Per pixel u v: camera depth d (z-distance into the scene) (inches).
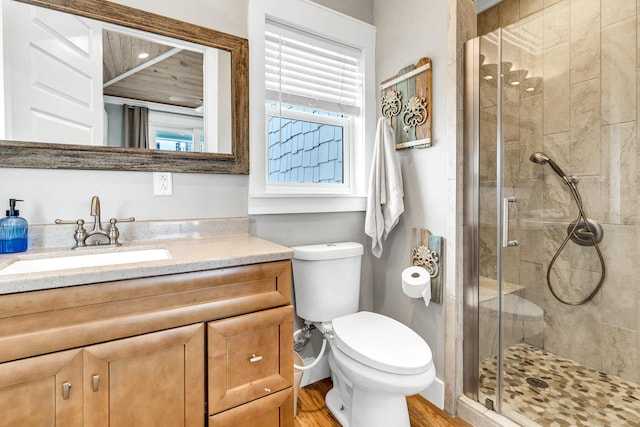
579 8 62.2
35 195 46.2
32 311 29.3
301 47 70.4
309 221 70.4
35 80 45.8
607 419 53.1
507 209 58.5
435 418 59.2
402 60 70.6
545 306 63.2
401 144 69.9
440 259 61.9
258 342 41.5
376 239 69.6
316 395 66.2
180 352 36.3
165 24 54.5
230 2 61.1
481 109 58.2
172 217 56.3
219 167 59.6
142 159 53.0
